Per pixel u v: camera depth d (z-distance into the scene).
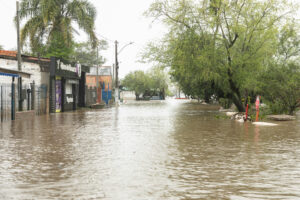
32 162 8.00
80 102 41.91
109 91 63.72
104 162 8.01
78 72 36.41
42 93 28.44
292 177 6.59
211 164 7.80
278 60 27.98
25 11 35.34
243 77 25.50
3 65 27.42
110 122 19.88
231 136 13.20
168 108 42.09
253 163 7.93
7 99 22.31
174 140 11.96
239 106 27.95
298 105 26.75
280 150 9.84
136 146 10.52
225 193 5.50
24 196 5.32
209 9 25.69
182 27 25.89
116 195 5.38
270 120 22.25
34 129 15.62
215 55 24.70
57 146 10.48
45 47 37.53
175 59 26.34
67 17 37.12
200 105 54.38
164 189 5.72
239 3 25.55
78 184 6.03
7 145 10.65
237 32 24.97
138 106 49.94
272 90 25.70
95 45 38.66
